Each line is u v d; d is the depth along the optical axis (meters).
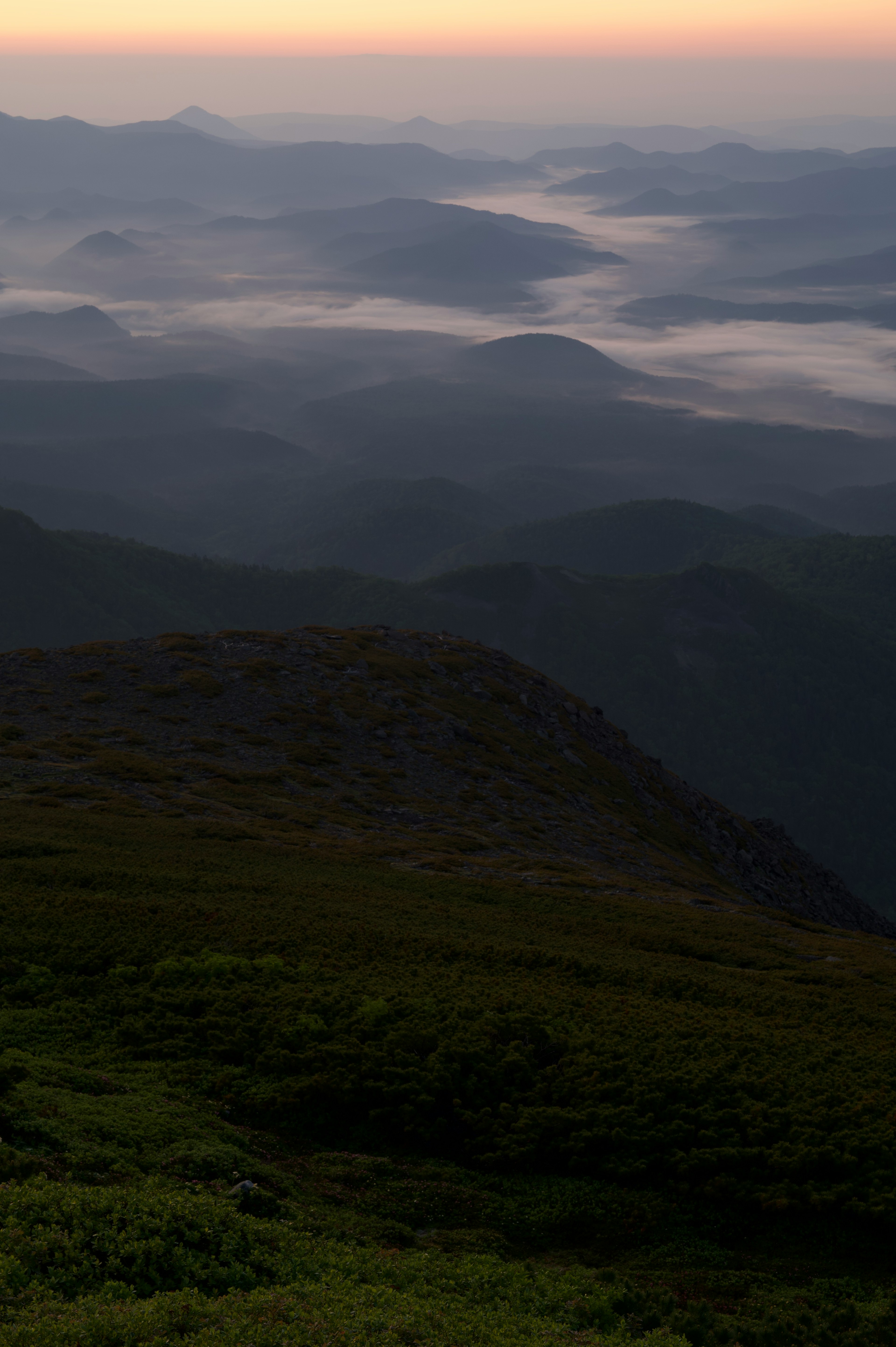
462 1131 25.81
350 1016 30.69
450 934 44.59
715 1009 37.12
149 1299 14.24
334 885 51.47
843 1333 18.72
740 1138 25.12
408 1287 17.78
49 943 35.69
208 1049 28.58
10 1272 13.78
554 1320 17.75
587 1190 23.55
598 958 44.28
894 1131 25.44
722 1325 18.56
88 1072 25.34
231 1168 21.08
